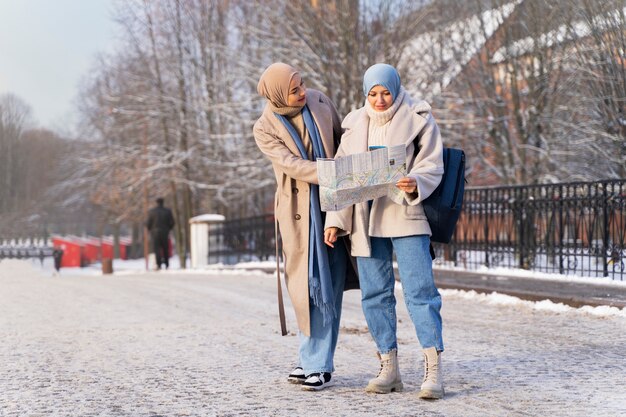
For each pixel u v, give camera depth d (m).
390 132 4.43
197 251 24.66
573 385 4.62
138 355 6.26
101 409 4.35
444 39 20.62
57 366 5.82
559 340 6.42
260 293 12.14
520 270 12.46
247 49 24.73
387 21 20.42
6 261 38.44
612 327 7.05
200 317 8.88
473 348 6.12
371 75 4.45
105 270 26.44
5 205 96.75
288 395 4.57
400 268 4.44
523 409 4.03
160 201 25.70
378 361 5.66
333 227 4.54
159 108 29.52
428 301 4.40
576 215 11.65
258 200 31.67
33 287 14.84
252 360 5.88
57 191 54.75
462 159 4.50
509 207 13.42
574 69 15.83
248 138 24.88
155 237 25.38
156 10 28.92
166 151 30.25
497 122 18.98
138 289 13.73
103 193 39.16
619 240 10.58
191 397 4.61
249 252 22.02
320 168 4.29
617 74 13.84
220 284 14.55
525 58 18.30
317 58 20.80
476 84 19.67
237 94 24.69
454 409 4.07
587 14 14.12
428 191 4.29
